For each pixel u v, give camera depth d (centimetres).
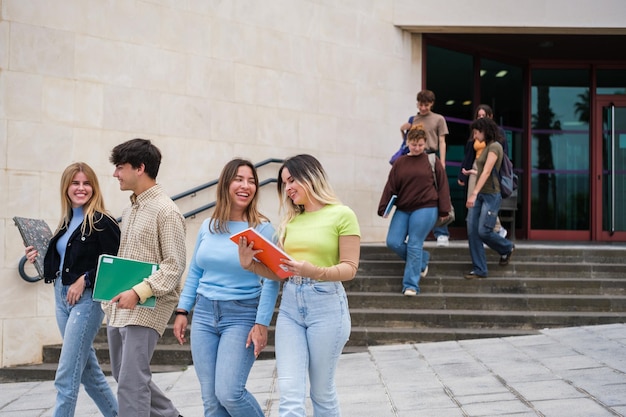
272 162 904
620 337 622
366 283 779
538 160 1270
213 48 854
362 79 1012
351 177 993
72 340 382
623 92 1272
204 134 842
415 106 1083
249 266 319
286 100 923
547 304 730
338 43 985
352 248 329
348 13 999
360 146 1005
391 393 482
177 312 367
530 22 1073
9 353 677
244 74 882
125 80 778
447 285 771
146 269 350
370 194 1014
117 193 766
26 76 707
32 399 564
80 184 404
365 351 651
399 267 804
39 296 697
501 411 420
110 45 768
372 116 1021
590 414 402
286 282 333
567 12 1077
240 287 347
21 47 705
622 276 800
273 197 905
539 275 801
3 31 695
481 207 764
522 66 1266
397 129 1052
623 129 1267
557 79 1274
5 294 678
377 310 723
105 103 761
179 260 362
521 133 1267
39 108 713
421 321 703
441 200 733
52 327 703
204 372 343
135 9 789
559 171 1267
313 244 329
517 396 453
